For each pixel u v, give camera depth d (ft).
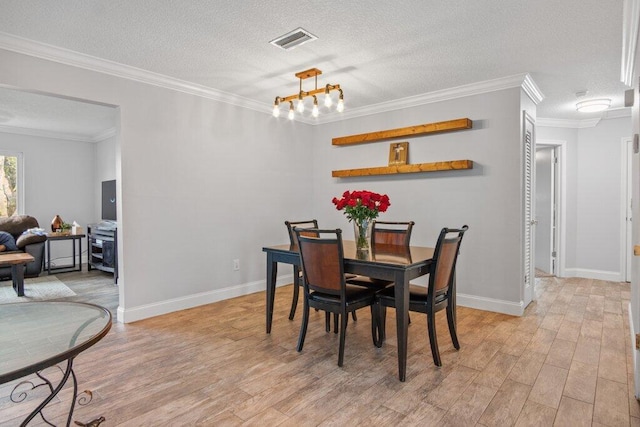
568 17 7.90
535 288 15.33
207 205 12.91
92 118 17.35
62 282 16.87
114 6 7.44
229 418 6.09
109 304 13.30
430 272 7.94
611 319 11.14
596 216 17.29
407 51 9.64
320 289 8.32
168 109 11.81
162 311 11.70
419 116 13.62
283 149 15.58
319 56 9.96
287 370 7.82
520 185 11.48
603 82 12.12
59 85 9.57
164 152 11.72
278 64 10.52
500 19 7.99
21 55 8.98
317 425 5.90
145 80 11.18
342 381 7.34
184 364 8.11
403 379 7.32
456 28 8.43
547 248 18.67
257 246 14.61
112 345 9.18
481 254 12.17
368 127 15.06
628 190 16.65
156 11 7.64
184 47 9.41
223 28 8.40
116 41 9.05
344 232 15.98
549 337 9.63
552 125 17.47
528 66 10.69
